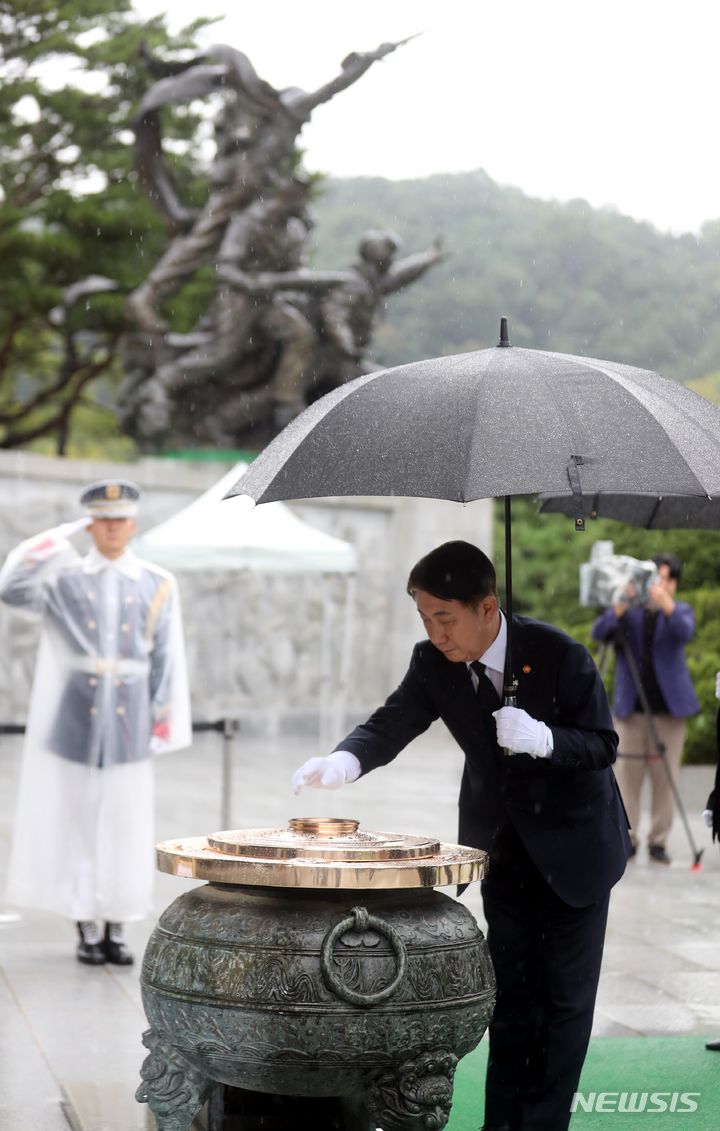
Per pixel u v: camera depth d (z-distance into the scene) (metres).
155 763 14.45
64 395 26.31
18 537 17.33
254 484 3.28
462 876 3.19
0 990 5.93
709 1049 5.07
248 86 16.98
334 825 3.54
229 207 17.38
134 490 6.66
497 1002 3.84
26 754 6.51
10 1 20.53
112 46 20.91
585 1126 4.21
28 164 21.83
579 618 16.75
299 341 17.39
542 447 3.11
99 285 20.69
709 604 14.80
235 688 17.86
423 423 3.21
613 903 7.82
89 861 6.35
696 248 23.61
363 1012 3.05
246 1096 3.71
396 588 18.72
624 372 3.44
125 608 6.57
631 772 9.17
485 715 3.65
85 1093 4.51
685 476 3.08
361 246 17.86
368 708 18.59
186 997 3.13
